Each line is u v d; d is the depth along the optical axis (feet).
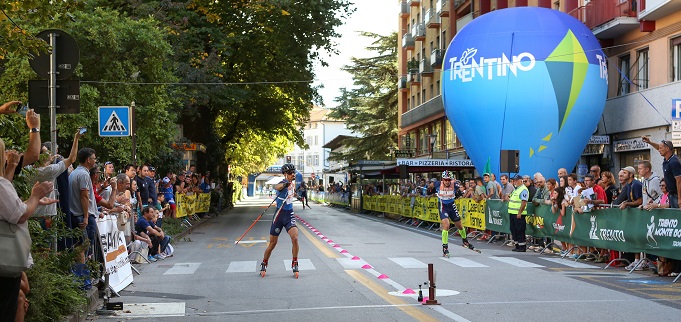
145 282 40.19
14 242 16.01
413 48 198.70
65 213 30.73
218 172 157.79
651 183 45.21
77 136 28.81
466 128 95.30
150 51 80.12
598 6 93.09
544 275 41.37
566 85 88.22
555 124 89.51
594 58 89.81
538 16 91.91
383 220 115.85
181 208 88.43
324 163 460.14
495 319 27.09
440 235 78.54
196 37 110.63
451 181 54.90
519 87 89.04
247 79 135.85
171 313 29.71
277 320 27.91
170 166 101.55
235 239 74.02
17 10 31.94
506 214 64.49
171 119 88.94
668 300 31.65
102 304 31.65
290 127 160.76
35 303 23.53
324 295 34.14
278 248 61.62
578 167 103.19
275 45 129.59
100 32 75.20
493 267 45.80
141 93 81.87
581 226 50.47
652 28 84.17
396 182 162.81
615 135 94.38
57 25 70.03
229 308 30.91
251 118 157.17
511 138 90.68
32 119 21.36
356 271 43.70
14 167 18.90
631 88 90.68
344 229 89.61
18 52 31.01
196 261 52.01
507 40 90.74
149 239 51.26
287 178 42.09
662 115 81.71
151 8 93.71
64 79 31.14
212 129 151.23
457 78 94.68
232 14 119.03
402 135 208.54
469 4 150.10
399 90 210.18
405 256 53.36
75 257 28.45
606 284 37.27
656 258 43.62
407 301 31.83
